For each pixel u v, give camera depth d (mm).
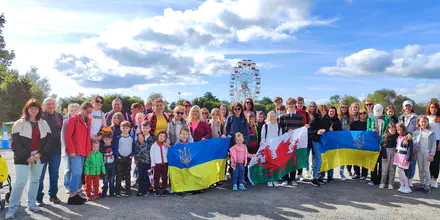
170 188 7445
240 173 7609
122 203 6246
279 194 7113
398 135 7594
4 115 37562
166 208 5930
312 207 6109
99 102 7223
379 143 8258
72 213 5578
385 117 8367
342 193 7230
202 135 7863
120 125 6891
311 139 8297
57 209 5816
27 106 5492
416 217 5551
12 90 39000
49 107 6086
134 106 8914
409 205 6293
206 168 7461
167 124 7488
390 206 6219
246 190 7516
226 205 6195
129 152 6848
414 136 7680
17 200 5422
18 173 5371
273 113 8180
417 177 9266
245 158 7590
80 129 6195
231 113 8320
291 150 8180
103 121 7348
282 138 8133
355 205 6273
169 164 6992
